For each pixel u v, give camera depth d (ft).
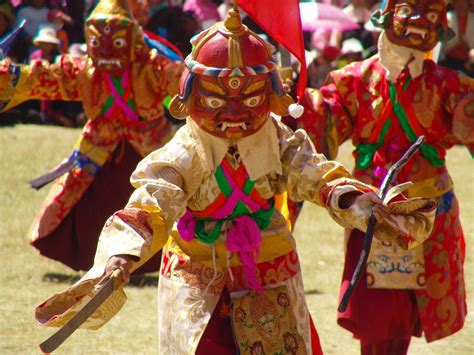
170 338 35.81
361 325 46.21
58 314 31.71
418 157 46.85
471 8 121.39
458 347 55.42
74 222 66.85
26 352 50.70
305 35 127.13
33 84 63.05
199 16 125.70
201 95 33.91
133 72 63.82
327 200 33.68
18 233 78.48
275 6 36.99
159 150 35.06
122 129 65.31
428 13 46.21
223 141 34.58
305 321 36.04
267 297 35.32
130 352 51.85
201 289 35.40
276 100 34.73
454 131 46.85
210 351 35.86
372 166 47.34
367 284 46.06
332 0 136.46
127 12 63.46
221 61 33.50
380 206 32.42
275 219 36.09
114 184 66.13
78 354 51.21
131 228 31.78
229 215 35.32
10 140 118.21
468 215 90.84
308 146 35.14
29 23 123.65
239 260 35.40
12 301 60.34
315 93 47.50
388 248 46.21
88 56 64.18
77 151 65.67
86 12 129.49
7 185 95.96
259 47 33.99
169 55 66.13
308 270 71.00
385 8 46.73
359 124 47.44
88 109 64.59
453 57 122.01
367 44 125.59
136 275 68.95
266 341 35.09
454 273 47.44
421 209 32.89
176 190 33.88
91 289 31.30
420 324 48.91
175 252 36.09
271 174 35.27
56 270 69.10
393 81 46.73
